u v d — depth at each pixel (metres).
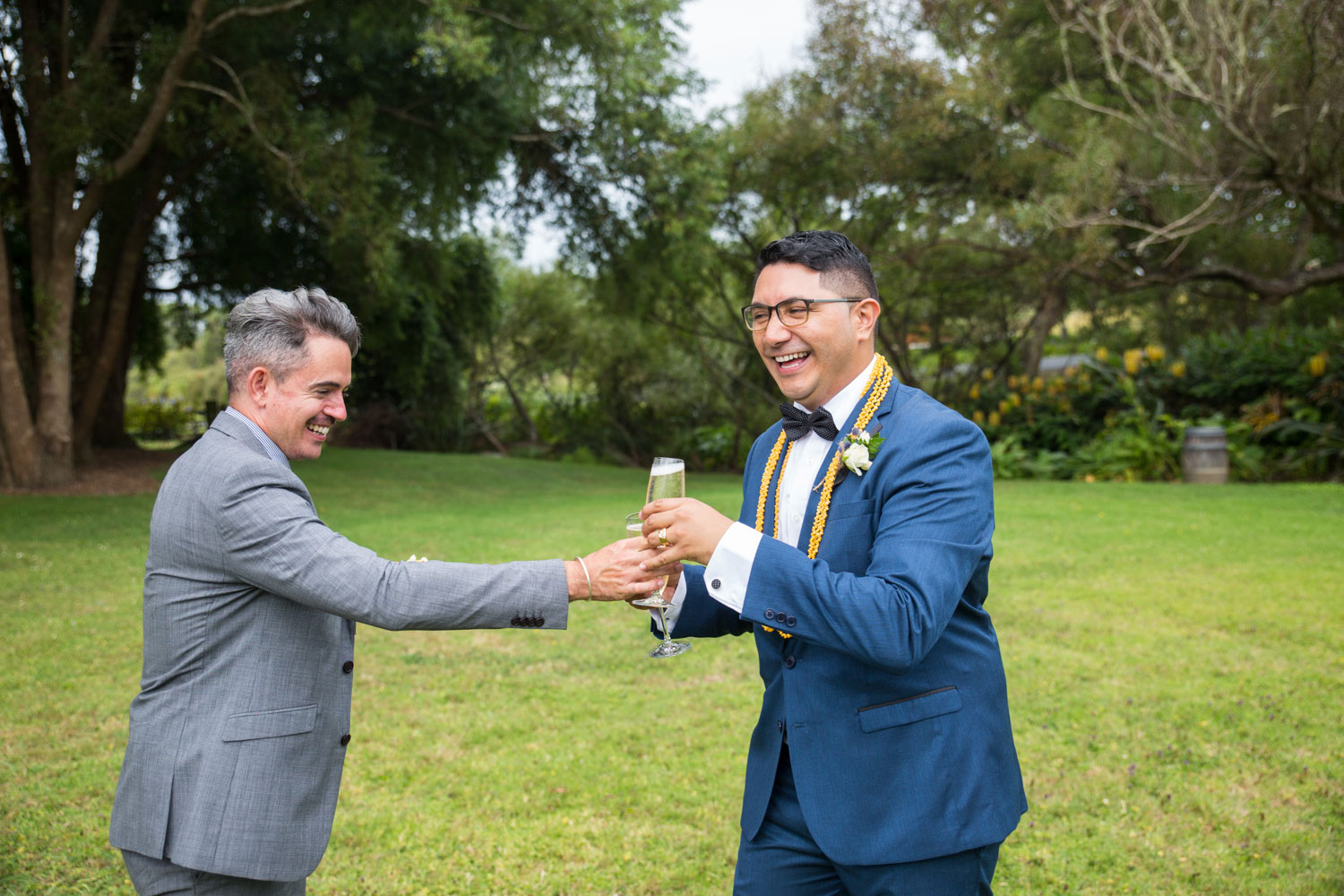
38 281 13.38
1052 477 17.05
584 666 5.66
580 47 14.17
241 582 1.80
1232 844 3.39
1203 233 15.53
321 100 15.40
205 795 1.74
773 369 1.95
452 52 12.14
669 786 3.96
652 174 16.19
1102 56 14.53
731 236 21.19
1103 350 18.62
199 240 19.22
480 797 3.86
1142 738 4.34
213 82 13.45
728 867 3.31
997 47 18.02
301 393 1.91
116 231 15.56
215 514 1.76
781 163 18.75
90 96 11.96
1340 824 3.50
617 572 1.88
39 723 4.56
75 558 8.54
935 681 1.75
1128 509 11.57
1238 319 25.28
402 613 1.76
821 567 1.60
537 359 31.69
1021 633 6.14
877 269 19.08
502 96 15.43
